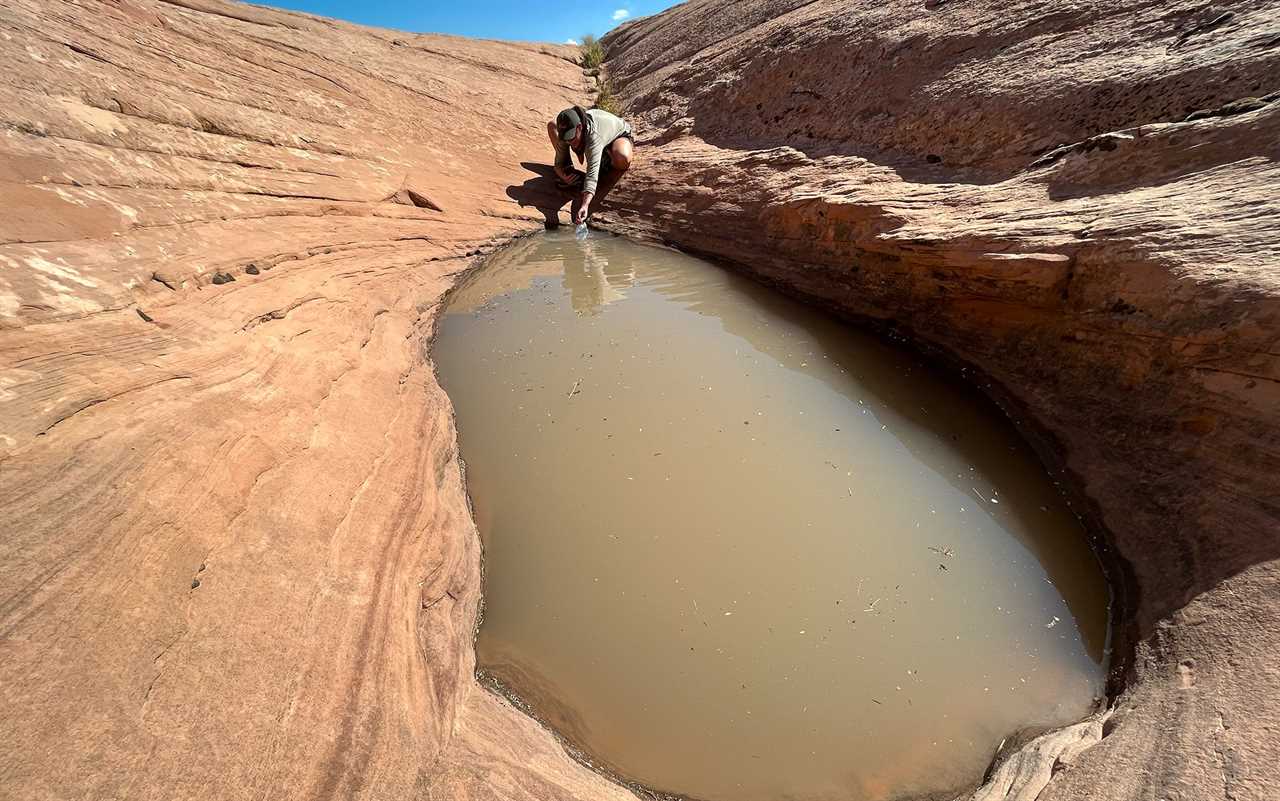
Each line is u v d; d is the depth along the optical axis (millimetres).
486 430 4297
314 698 1928
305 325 3844
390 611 2471
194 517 2125
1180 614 2578
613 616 2973
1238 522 2695
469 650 2783
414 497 3143
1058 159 4707
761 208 7012
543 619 2980
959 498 3680
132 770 1456
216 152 4980
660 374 4844
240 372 2963
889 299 5453
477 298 6348
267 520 2377
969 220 4734
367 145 7383
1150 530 3066
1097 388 3805
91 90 4129
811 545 3330
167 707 1619
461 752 2131
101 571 1762
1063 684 2674
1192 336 3191
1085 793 1912
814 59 8094
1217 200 3475
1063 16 5672
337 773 1788
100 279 2826
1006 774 2248
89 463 1997
